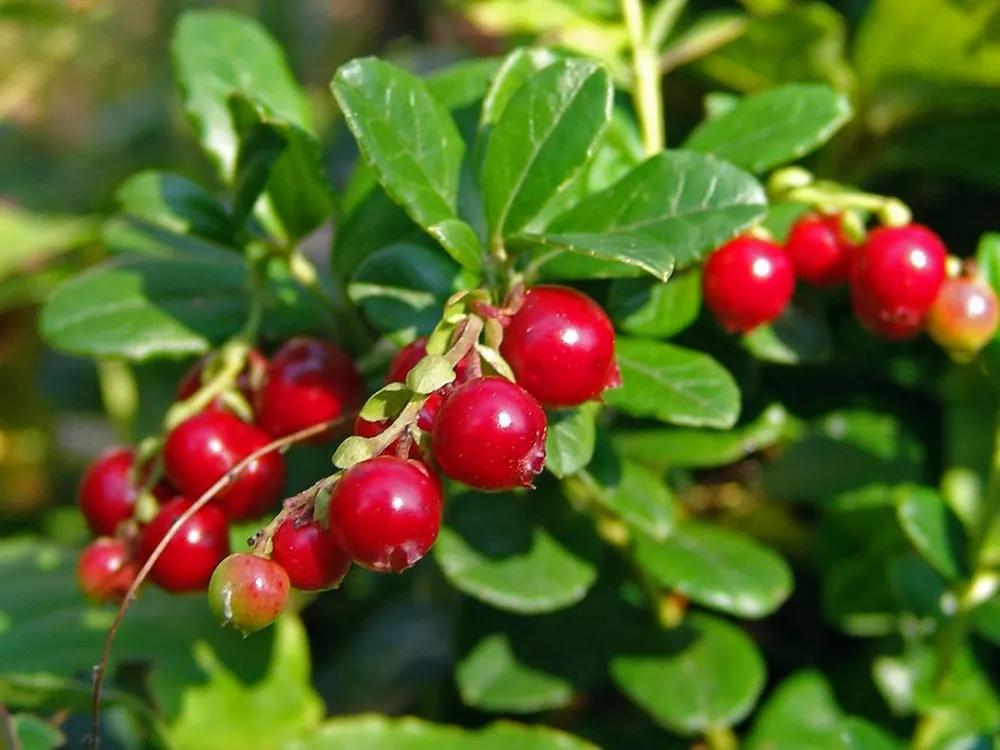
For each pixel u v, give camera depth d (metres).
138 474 0.15
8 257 0.23
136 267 0.16
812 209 0.16
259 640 0.18
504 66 0.15
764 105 0.15
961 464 0.17
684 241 0.14
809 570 0.19
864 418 0.18
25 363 0.26
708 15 0.19
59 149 0.37
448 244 0.14
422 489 0.12
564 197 0.16
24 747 0.15
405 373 0.13
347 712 0.22
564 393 0.13
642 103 0.17
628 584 0.18
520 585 0.16
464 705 0.21
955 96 0.19
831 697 0.18
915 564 0.17
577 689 0.17
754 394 0.16
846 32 0.20
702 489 0.19
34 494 0.27
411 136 0.14
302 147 0.15
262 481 0.15
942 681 0.16
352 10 0.36
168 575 0.14
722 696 0.16
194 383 0.16
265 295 0.16
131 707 0.16
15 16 0.27
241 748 0.18
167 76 0.37
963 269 0.15
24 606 0.18
